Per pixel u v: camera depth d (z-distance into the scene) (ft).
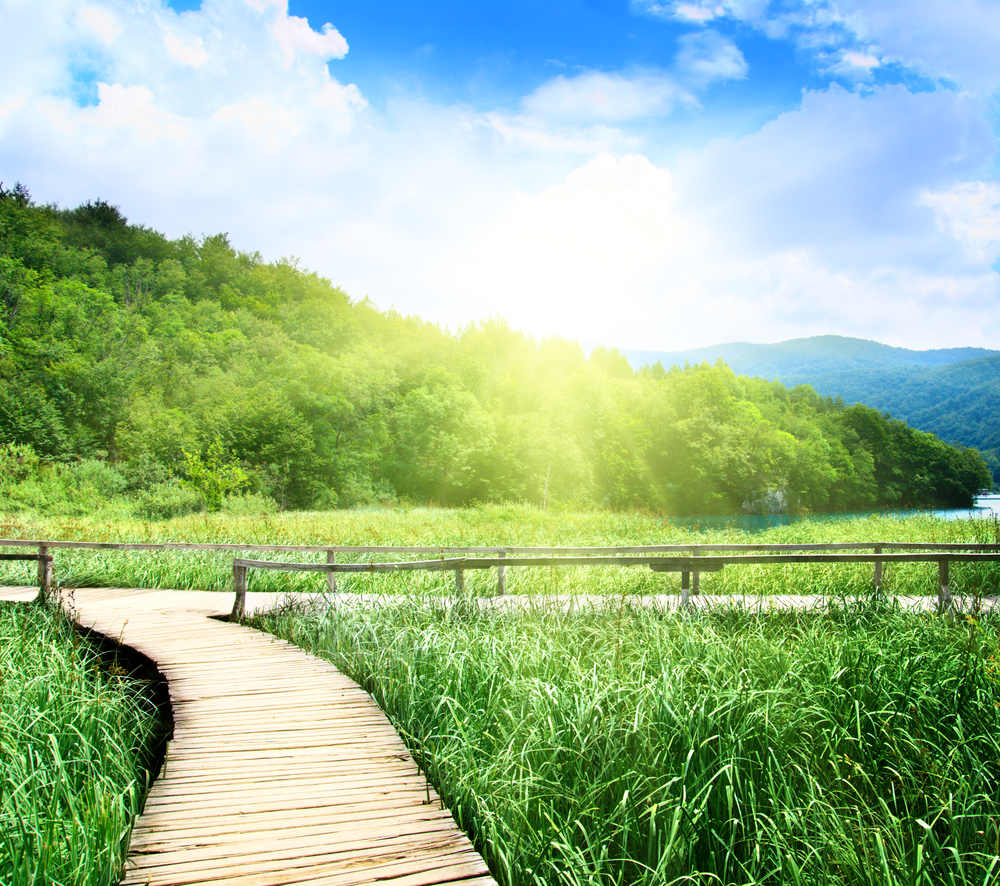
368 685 18.22
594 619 23.40
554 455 169.37
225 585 35.01
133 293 261.03
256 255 388.37
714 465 220.64
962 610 22.88
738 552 33.86
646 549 31.27
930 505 270.46
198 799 11.01
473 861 9.16
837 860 10.32
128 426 127.13
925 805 12.05
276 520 67.31
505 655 17.33
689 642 18.11
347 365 169.78
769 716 13.57
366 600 25.95
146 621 25.43
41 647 20.04
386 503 161.07
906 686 15.26
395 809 10.75
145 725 16.70
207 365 200.95
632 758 12.66
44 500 80.43
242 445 134.31
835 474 254.06
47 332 152.56
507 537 52.85
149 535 49.14
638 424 237.04
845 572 32.01
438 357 269.64
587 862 10.48
